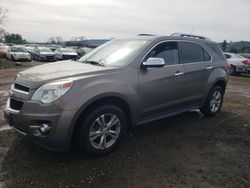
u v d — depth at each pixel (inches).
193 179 139.3
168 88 192.9
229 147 181.6
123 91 161.8
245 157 167.8
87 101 145.2
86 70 159.6
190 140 190.9
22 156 155.6
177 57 204.8
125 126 170.4
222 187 133.4
